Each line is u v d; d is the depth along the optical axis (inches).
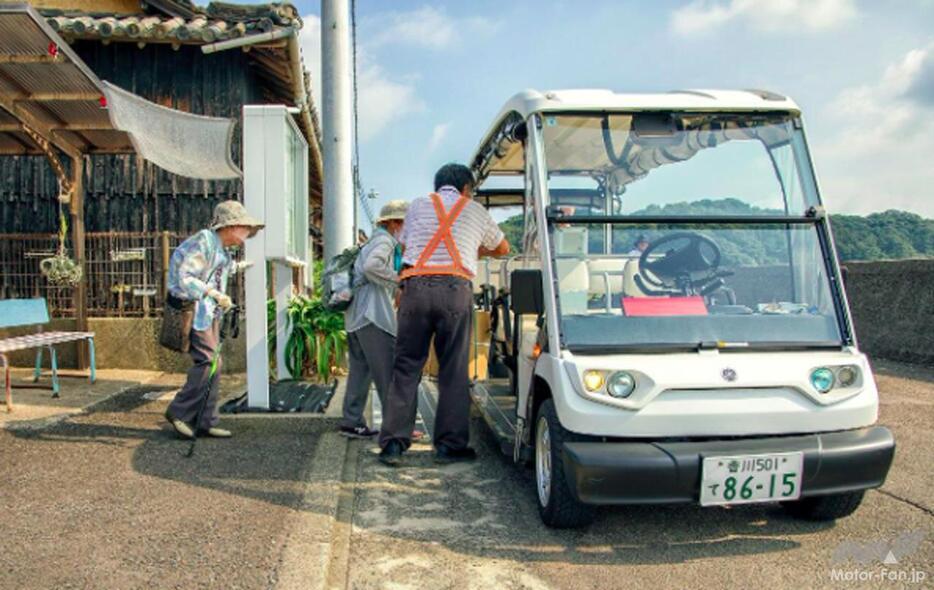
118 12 359.6
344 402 214.5
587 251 155.1
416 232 183.9
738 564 131.1
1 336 319.0
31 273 336.2
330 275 209.3
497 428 192.1
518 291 149.9
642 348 142.3
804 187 162.6
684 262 159.0
